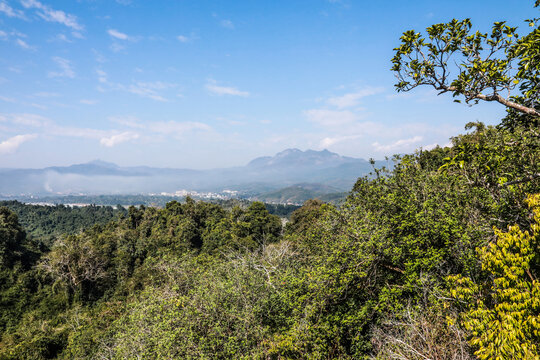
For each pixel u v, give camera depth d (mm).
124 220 63812
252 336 11422
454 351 5965
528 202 4715
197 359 10484
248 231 54219
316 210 39812
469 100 5336
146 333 12445
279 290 13344
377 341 9531
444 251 9500
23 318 38875
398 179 12688
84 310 39625
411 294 10055
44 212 122250
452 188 10320
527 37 4684
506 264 4422
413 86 5719
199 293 13047
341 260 10672
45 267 45781
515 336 3928
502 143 5730
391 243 10336
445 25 5277
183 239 50094
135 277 41844
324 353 10078
